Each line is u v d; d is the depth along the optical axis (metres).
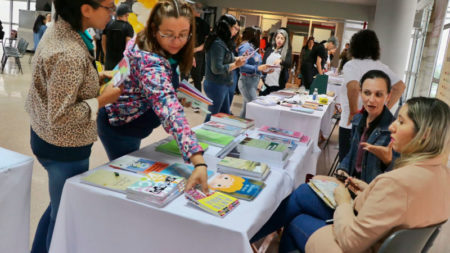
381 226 1.17
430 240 1.33
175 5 1.50
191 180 1.38
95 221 1.39
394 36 5.51
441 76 4.95
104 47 4.91
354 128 2.27
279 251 1.72
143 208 1.29
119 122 1.79
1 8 15.84
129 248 1.36
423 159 1.21
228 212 1.28
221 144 1.98
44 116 1.41
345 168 2.20
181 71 1.79
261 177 1.60
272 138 2.27
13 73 8.41
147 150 1.88
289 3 12.20
